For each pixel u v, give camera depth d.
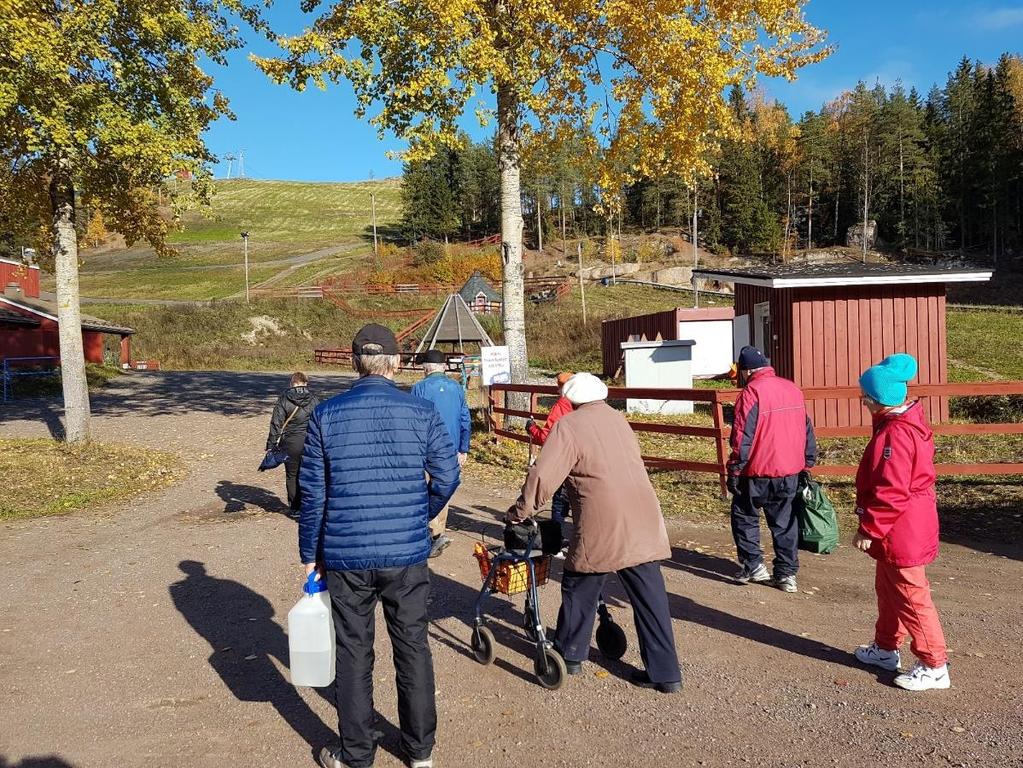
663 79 13.80
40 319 32.03
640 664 4.81
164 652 5.25
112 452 13.22
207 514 9.66
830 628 5.30
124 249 103.50
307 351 46.75
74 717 4.30
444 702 4.33
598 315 54.22
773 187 101.81
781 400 6.00
